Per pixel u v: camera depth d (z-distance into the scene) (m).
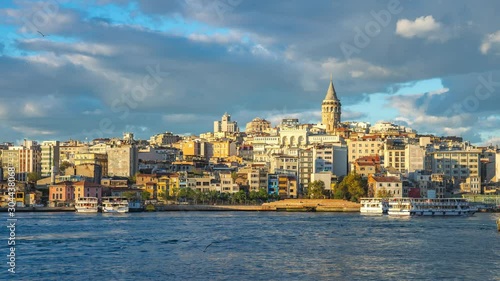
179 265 189.00
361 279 169.50
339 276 173.25
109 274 176.12
